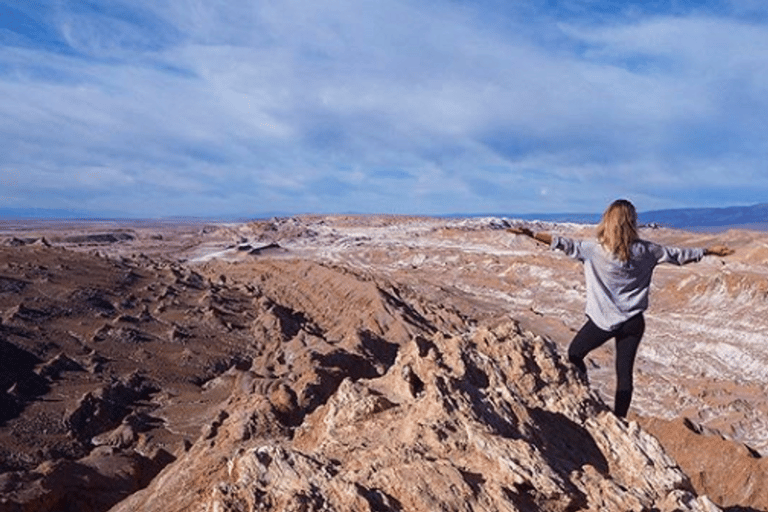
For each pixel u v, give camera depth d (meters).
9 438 18.47
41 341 25.52
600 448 7.06
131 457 16.39
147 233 106.75
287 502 5.74
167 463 16.88
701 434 14.74
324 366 20.50
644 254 7.09
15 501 13.20
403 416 7.19
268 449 6.35
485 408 6.95
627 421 7.32
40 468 14.95
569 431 7.20
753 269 40.34
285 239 91.50
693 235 63.91
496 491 5.87
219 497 5.96
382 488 5.98
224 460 11.32
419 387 7.80
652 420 15.58
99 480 15.02
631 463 6.86
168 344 28.11
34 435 18.91
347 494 5.79
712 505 6.33
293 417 14.21
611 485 6.27
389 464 6.27
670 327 33.09
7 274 32.34
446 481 5.95
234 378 24.27
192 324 31.33
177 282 38.34
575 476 6.34
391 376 8.00
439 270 54.88
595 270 7.25
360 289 36.59
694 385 25.11
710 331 31.47
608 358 27.98
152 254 75.69
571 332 33.88
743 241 55.84
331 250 73.38
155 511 10.69
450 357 7.81
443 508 5.76
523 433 6.83
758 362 27.56
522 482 6.00
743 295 34.19
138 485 15.55
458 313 36.84
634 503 6.14
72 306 30.19
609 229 7.09
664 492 6.60
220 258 70.38
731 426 21.23
